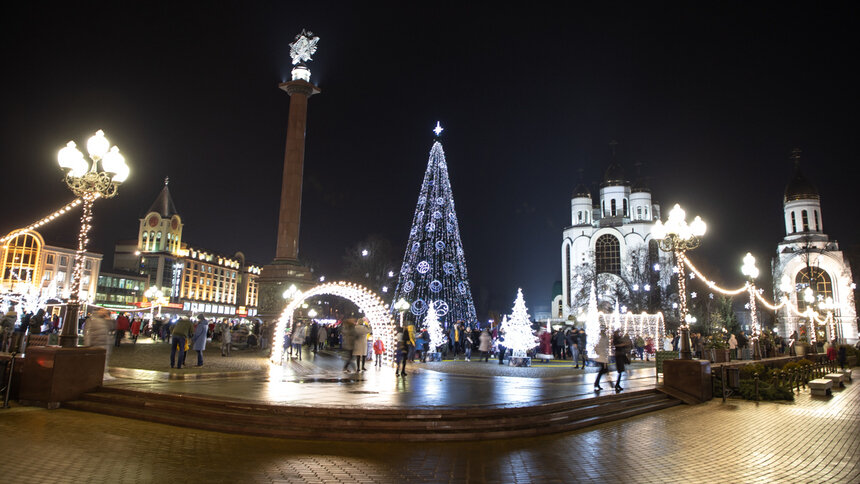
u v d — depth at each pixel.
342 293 23.00
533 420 10.52
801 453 9.23
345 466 7.67
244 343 30.00
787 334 61.38
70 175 12.20
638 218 77.69
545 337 28.36
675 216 16.77
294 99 34.16
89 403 11.26
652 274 59.53
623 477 7.42
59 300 36.69
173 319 45.91
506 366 24.08
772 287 66.06
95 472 6.96
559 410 11.46
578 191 82.12
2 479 6.48
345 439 9.20
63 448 8.06
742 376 18.48
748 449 9.41
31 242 80.06
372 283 59.78
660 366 20.39
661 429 11.03
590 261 74.69
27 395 11.38
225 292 130.62
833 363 30.59
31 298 33.84
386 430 9.57
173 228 115.94
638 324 35.75
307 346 35.38
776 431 11.26
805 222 69.12
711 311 53.94
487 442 9.41
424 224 41.91
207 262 123.69
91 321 14.51
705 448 9.36
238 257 140.25
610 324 34.97
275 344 21.36
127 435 9.05
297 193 33.72
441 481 7.11
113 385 12.34
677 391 15.61
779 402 16.14
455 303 40.97
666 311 56.34
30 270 79.50
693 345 28.84
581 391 14.10
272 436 9.30
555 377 18.50
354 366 21.17
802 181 70.25
